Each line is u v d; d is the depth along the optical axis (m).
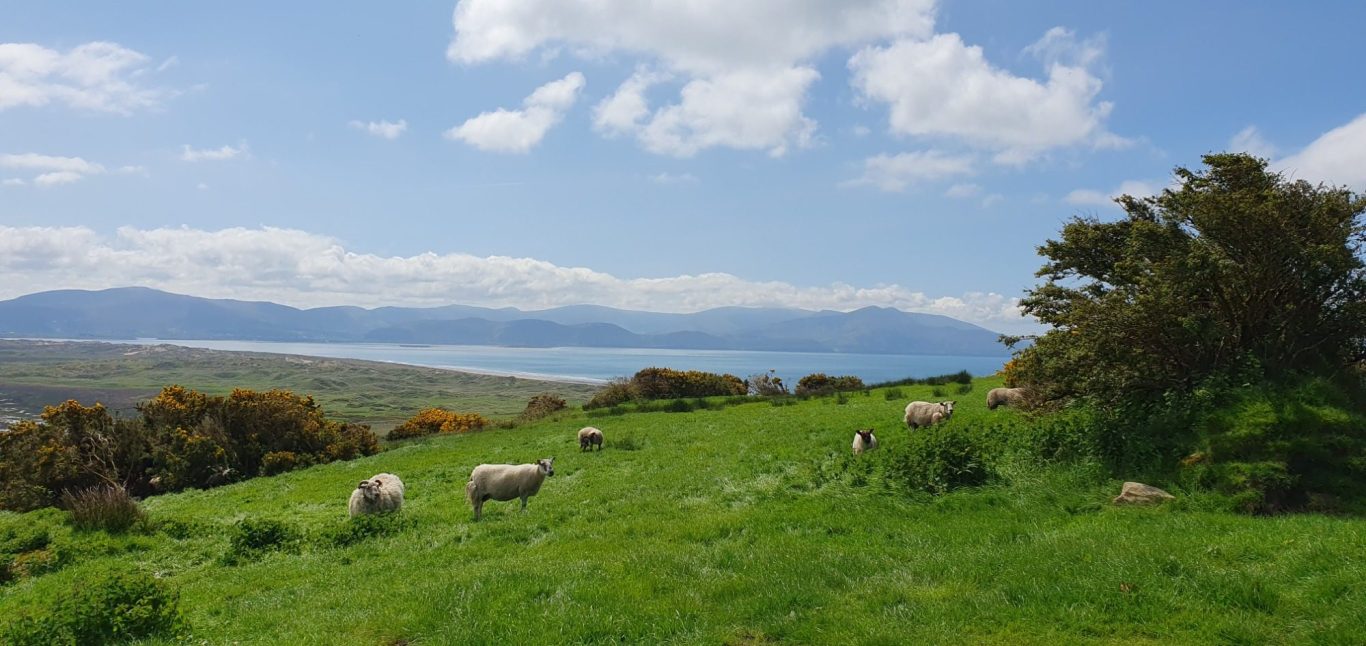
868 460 16.89
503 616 8.80
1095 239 17.86
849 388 54.12
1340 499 11.76
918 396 38.75
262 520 16.39
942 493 14.34
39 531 15.95
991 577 9.33
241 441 40.22
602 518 15.50
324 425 44.44
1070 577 8.82
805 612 8.57
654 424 37.34
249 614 10.48
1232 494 12.05
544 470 17.98
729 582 9.60
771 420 32.47
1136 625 7.62
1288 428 12.66
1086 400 16.73
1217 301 14.88
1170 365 15.54
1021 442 16.38
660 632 8.20
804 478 17.03
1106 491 13.28
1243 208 13.70
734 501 15.96
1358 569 8.01
